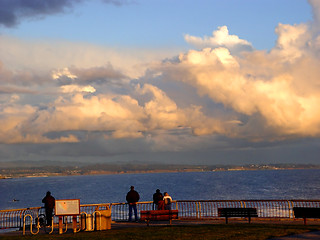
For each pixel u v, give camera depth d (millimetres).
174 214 36906
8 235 33594
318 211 32375
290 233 28172
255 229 30484
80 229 34438
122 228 35281
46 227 38625
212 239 26594
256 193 191375
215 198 166500
